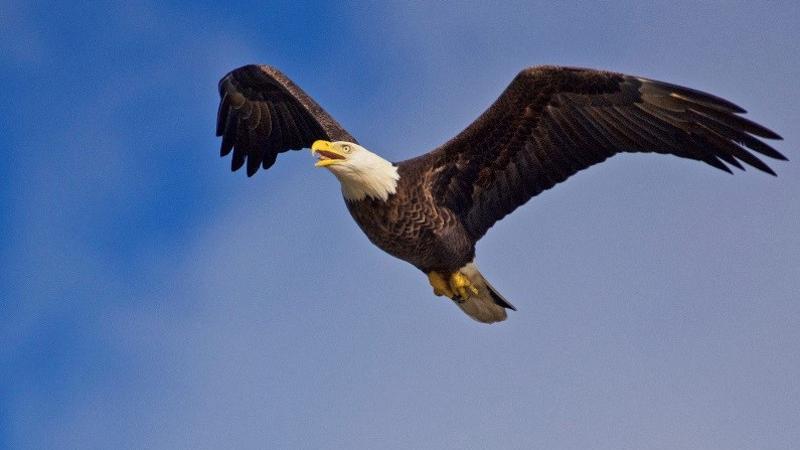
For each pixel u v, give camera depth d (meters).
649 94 15.10
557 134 15.62
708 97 14.84
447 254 15.46
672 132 15.29
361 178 14.91
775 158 14.88
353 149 14.95
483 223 15.80
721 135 15.09
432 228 15.26
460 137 15.44
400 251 15.42
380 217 15.08
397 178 15.05
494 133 15.51
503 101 15.34
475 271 15.73
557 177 15.78
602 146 15.59
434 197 15.38
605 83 15.15
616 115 15.41
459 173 15.59
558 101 15.41
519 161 15.73
